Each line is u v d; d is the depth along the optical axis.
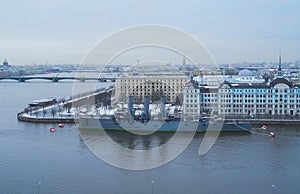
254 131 192.88
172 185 109.94
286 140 170.00
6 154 146.00
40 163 132.62
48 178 116.19
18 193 104.25
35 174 120.19
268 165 129.50
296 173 120.69
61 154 145.00
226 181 113.31
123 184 110.56
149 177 116.81
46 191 105.50
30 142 168.12
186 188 107.62
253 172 121.81
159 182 112.31
